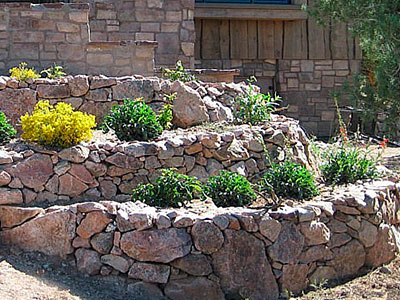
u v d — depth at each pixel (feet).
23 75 25.05
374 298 17.72
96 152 20.57
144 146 21.06
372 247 19.99
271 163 21.38
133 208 18.11
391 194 21.85
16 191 19.22
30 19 28.50
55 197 19.88
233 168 22.24
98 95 24.85
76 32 28.94
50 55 28.71
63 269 17.51
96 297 16.46
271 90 49.90
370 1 39.45
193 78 29.71
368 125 50.49
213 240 17.35
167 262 17.08
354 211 19.66
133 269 17.15
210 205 19.34
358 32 41.70
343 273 19.29
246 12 47.26
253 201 20.12
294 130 24.73
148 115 22.47
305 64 49.62
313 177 21.95
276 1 49.26
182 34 37.29
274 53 49.11
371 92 42.42
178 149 21.59
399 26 36.91
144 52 29.50
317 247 18.70
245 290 17.53
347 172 23.00
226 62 48.52
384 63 40.47
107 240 17.44
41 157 19.99
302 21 49.29
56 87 24.48
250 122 25.40
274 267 17.98
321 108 50.01
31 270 17.13
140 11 36.91
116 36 36.78
